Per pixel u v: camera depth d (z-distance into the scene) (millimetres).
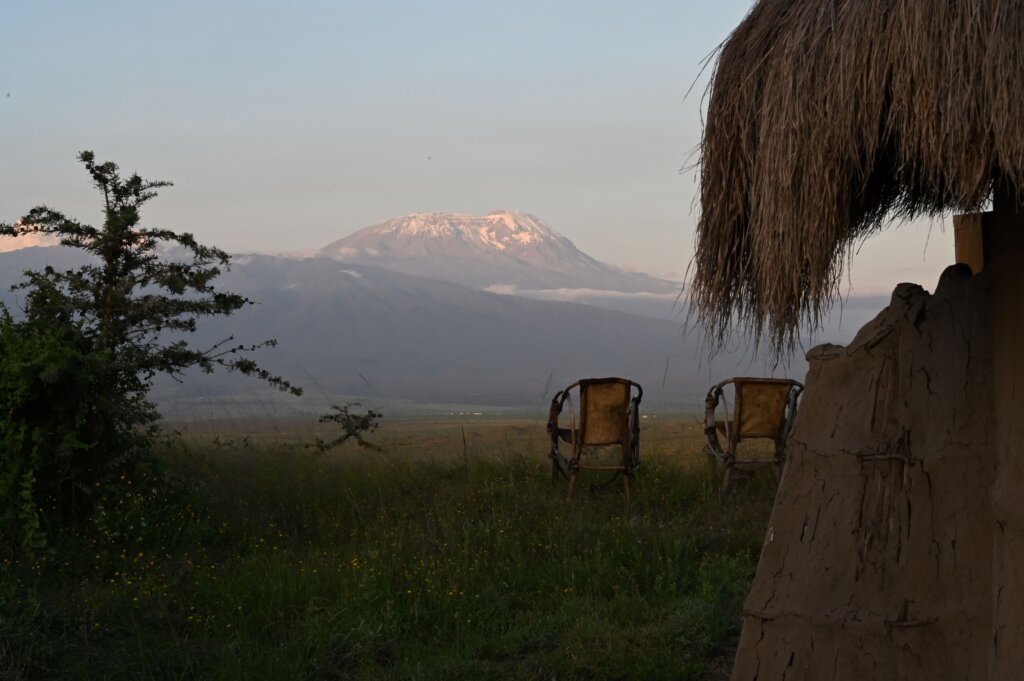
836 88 2934
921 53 2713
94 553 6664
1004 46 2582
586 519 7832
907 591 3260
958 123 2643
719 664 4715
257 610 5480
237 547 7328
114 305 8297
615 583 6109
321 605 5531
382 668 4695
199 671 4641
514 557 6660
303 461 10516
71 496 7340
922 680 3180
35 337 7422
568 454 11789
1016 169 2732
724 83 3383
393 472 10273
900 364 3375
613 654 4656
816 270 3066
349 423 10891
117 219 8289
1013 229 3350
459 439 19188
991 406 3373
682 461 10805
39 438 7000
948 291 3479
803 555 3467
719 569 6211
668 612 5426
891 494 3320
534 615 5508
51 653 4672
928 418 3350
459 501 8578
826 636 3328
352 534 7484
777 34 3234
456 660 4711
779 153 3064
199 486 8586
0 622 4848
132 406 8188
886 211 4145
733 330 3500
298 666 4609
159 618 5352
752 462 9070
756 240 3250
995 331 3422
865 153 3143
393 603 5484
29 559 6320
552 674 4500
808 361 3707
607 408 8914
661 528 7461
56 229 8367
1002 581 3141
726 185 3393
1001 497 3193
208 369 8758
